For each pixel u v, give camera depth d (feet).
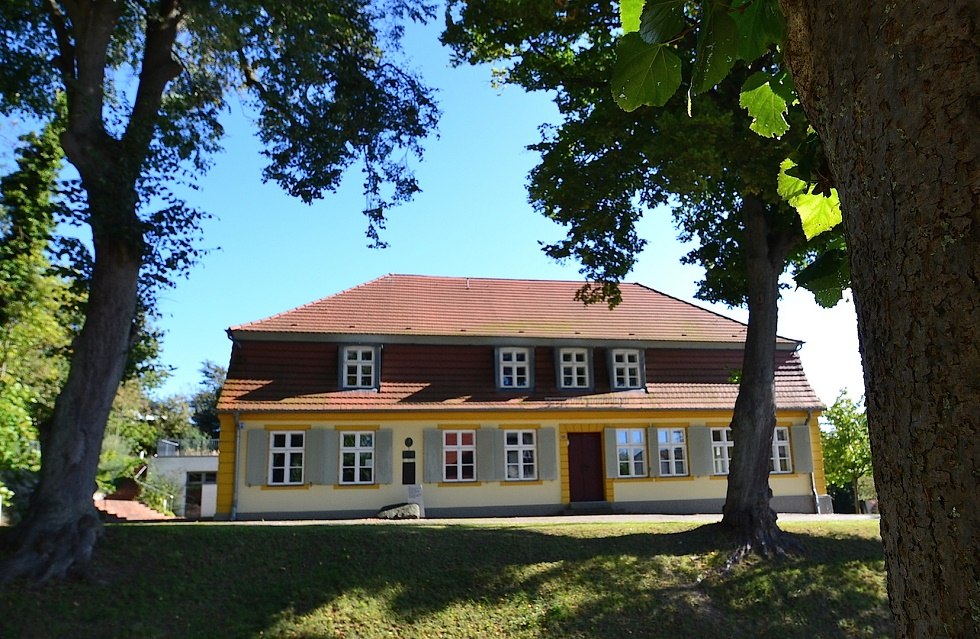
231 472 63.77
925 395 3.63
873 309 4.08
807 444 74.18
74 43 34.09
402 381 69.41
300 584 30.27
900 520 3.84
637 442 72.23
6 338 52.29
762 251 41.73
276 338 68.13
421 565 32.99
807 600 32.86
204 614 27.45
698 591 32.94
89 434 31.09
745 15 6.66
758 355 41.01
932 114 3.67
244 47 36.86
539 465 69.62
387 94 41.81
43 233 45.55
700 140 31.99
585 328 77.61
